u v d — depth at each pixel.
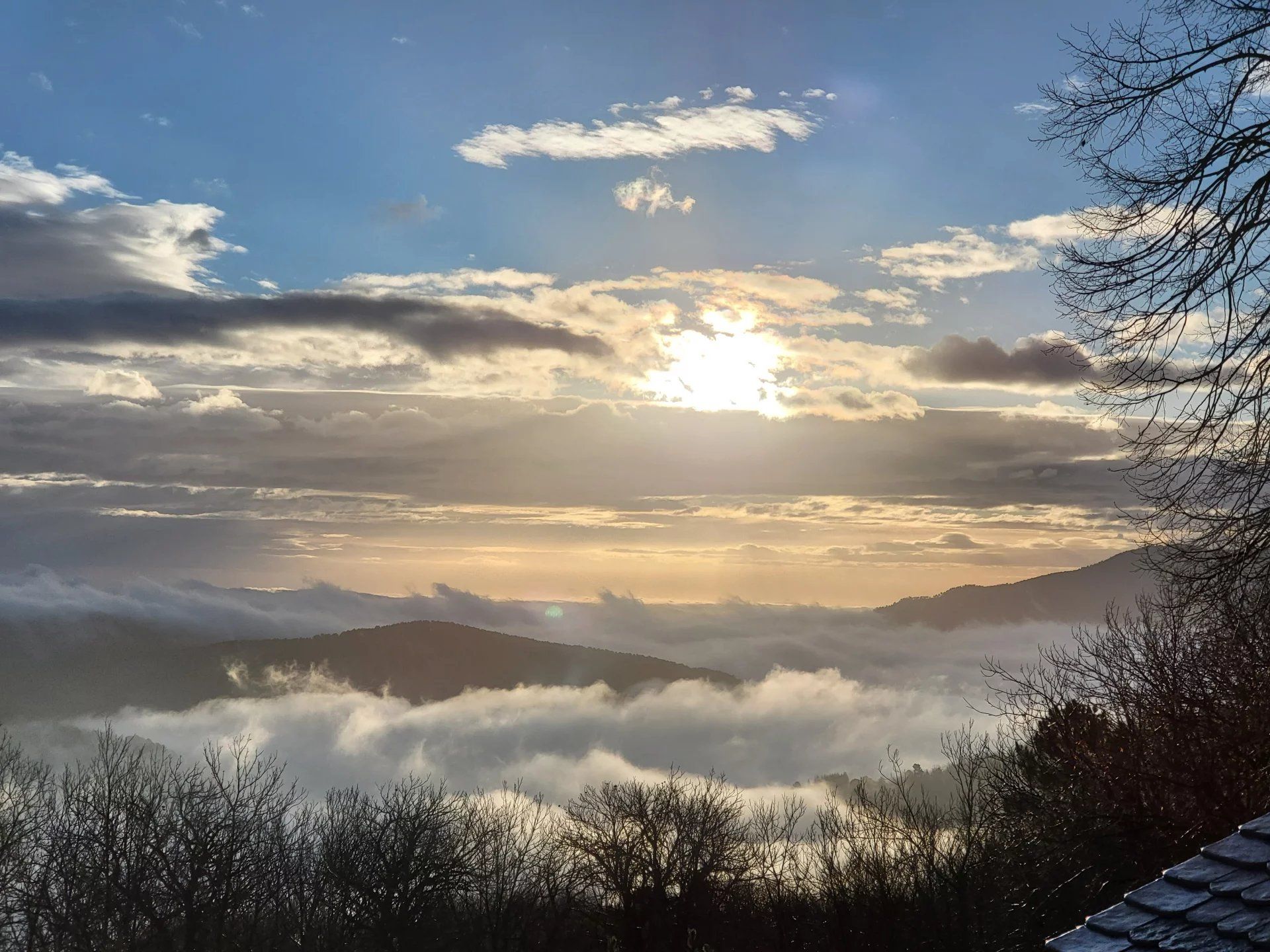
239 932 31.28
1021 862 22.64
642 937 31.61
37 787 32.62
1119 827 19.05
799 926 29.75
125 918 29.92
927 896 24.97
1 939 29.22
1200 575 13.15
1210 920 5.46
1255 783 16.45
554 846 33.84
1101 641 19.64
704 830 32.53
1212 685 17.02
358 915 31.97
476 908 32.66
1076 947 5.81
